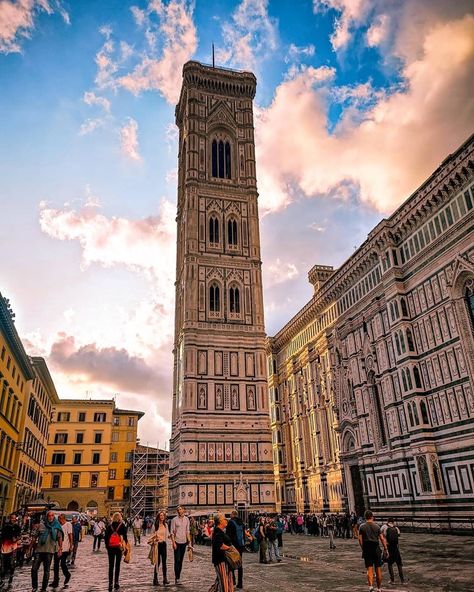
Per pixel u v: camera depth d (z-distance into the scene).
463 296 42.47
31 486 74.50
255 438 67.88
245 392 70.25
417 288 48.06
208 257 76.94
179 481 65.38
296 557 30.05
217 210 80.94
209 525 36.16
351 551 32.91
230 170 85.50
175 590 17.84
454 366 42.38
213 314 73.75
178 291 85.50
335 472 63.34
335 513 61.38
